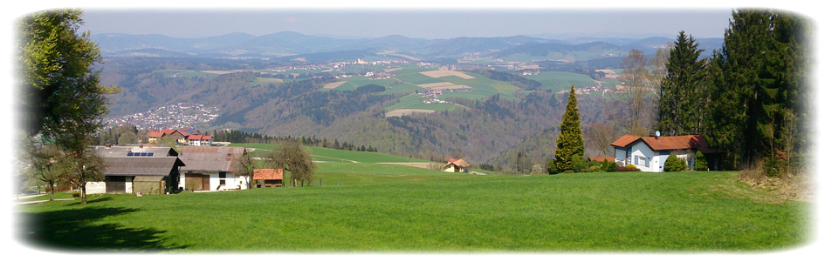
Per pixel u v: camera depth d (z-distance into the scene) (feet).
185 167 232.12
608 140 227.61
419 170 343.46
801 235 55.16
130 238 62.44
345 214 80.74
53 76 69.46
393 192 113.60
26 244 57.16
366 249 58.54
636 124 209.77
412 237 65.16
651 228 63.62
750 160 139.85
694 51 195.42
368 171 324.80
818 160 78.18
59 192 211.61
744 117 138.82
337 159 418.31
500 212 79.25
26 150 74.43
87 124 83.97
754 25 164.55
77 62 74.43
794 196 75.10
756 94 134.21
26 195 191.83
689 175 110.63
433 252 57.00
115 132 503.20
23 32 61.82
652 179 107.76
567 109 180.04
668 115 199.11
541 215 75.36
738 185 88.38
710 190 87.30
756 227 59.82
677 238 58.39
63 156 136.67
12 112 62.13
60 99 69.87
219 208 92.63
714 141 153.48
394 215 78.74
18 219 80.38
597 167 165.48
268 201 103.19
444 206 86.99
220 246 58.85
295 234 67.00
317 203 94.79
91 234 64.64
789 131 101.19
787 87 111.86
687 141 170.30
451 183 131.13
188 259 52.54
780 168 89.15
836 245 51.29
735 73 148.36
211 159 236.43
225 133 561.84
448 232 67.10
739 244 54.34
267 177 226.58
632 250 55.36
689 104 187.62
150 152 227.61
